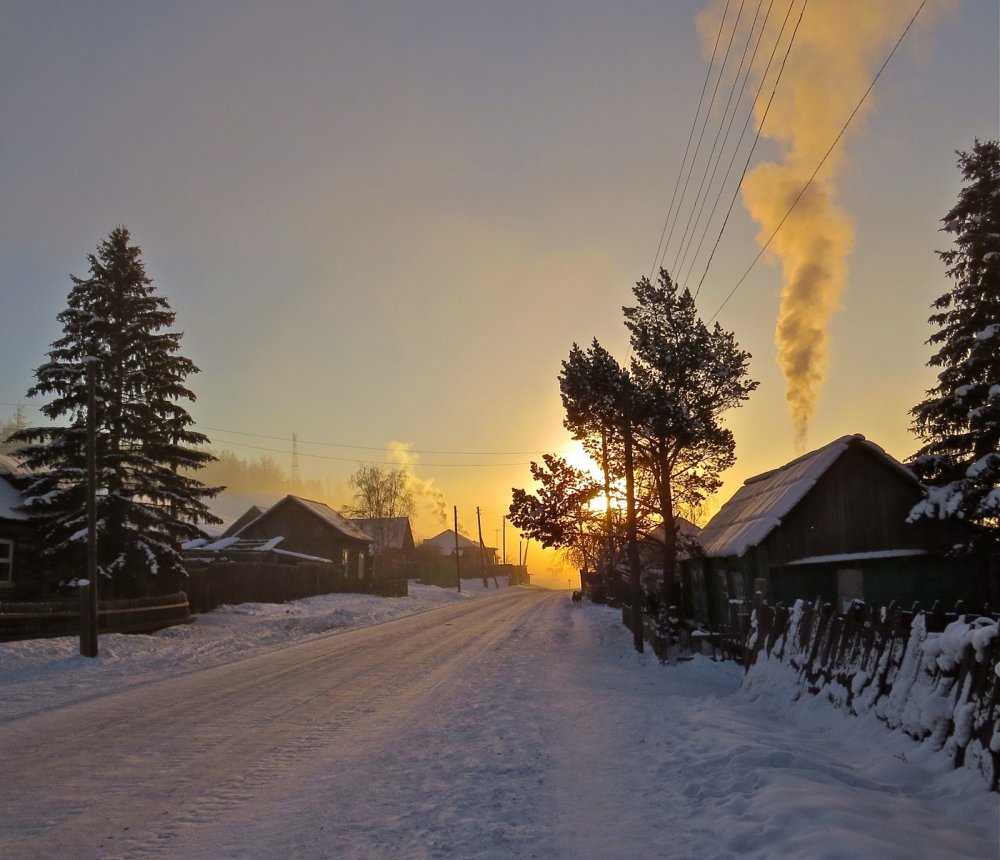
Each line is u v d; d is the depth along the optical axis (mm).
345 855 5984
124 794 7812
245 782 8266
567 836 6242
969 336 24312
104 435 27375
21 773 8672
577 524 27406
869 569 23938
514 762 8930
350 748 9898
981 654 6648
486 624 33281
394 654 21547
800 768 7270
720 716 10344
